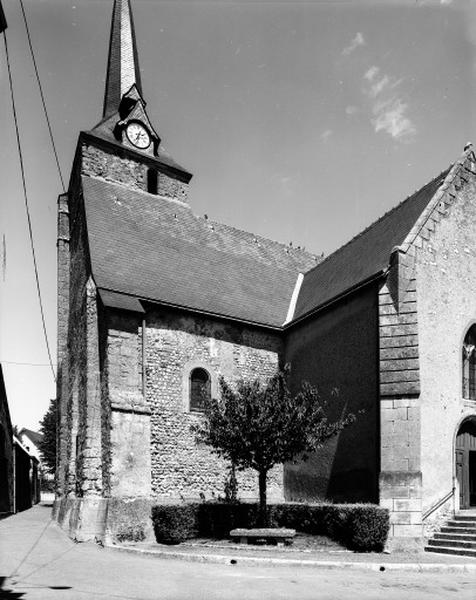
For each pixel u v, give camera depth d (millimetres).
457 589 9461
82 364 17891
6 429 26719
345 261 20109
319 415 14555
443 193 16344
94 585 9078
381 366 14555
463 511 14430
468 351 16047
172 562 11516
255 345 19531
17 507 30156
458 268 16141
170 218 22406
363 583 9766
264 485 14086
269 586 9289
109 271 17656
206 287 19844
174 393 17016
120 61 27312
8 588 8703
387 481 13750
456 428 14898
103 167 22984
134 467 15016
